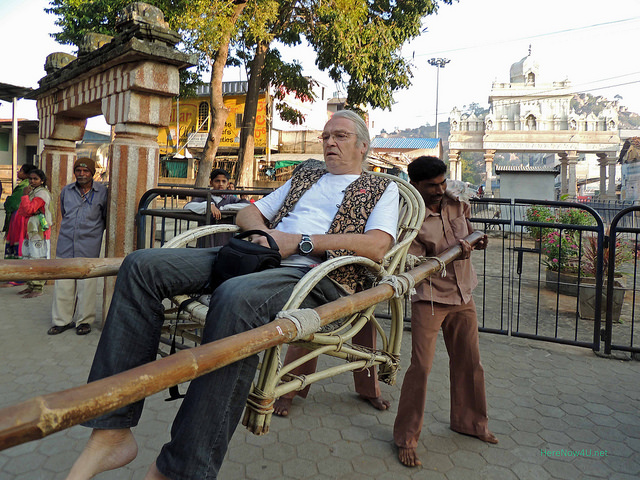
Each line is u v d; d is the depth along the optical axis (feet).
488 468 7.80
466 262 8.23
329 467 7.66
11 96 33.91
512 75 114.21
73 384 10.39
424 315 7.94
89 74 15.24
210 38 35.91
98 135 71.46
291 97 78.95
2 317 15.38
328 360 12.64
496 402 10.30
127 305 4.89
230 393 4.38
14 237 18.58
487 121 111.55
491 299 20.62
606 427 9.29
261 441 8.39
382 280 5.96
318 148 73.31
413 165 7.97
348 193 6.81
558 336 15.34
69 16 46.70
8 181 52.95
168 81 13.60
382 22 47.52
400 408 8.02
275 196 7.67
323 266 5.36
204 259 5.73
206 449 4.25
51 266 4.87
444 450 8.30
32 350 12.43
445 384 11.17
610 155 108.47
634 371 12.37
